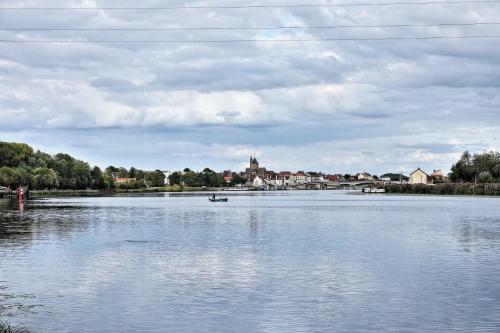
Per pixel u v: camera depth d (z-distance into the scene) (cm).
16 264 5797
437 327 3519
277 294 4391
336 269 5500
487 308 3959
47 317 3719
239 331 3447
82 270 5434
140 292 4447
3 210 16050
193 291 4491
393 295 4353
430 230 9762
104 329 3469
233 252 6744
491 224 11069
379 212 15750
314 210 17162
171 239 8256
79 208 17575
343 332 3428
